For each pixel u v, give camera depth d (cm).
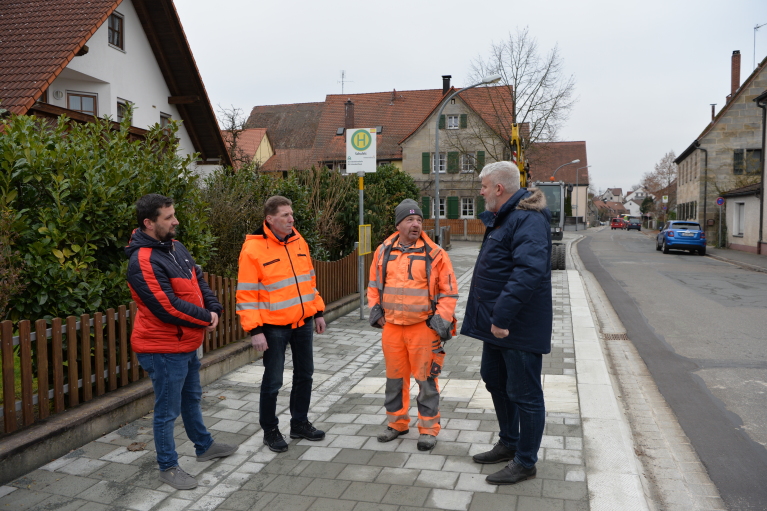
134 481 359
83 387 439
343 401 519
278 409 495
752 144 3266
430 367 406
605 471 360
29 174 446
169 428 355
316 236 1117
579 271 1766
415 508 321
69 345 422
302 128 4766
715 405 521
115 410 445
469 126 3941
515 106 3341
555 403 491
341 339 778
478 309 354
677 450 422
